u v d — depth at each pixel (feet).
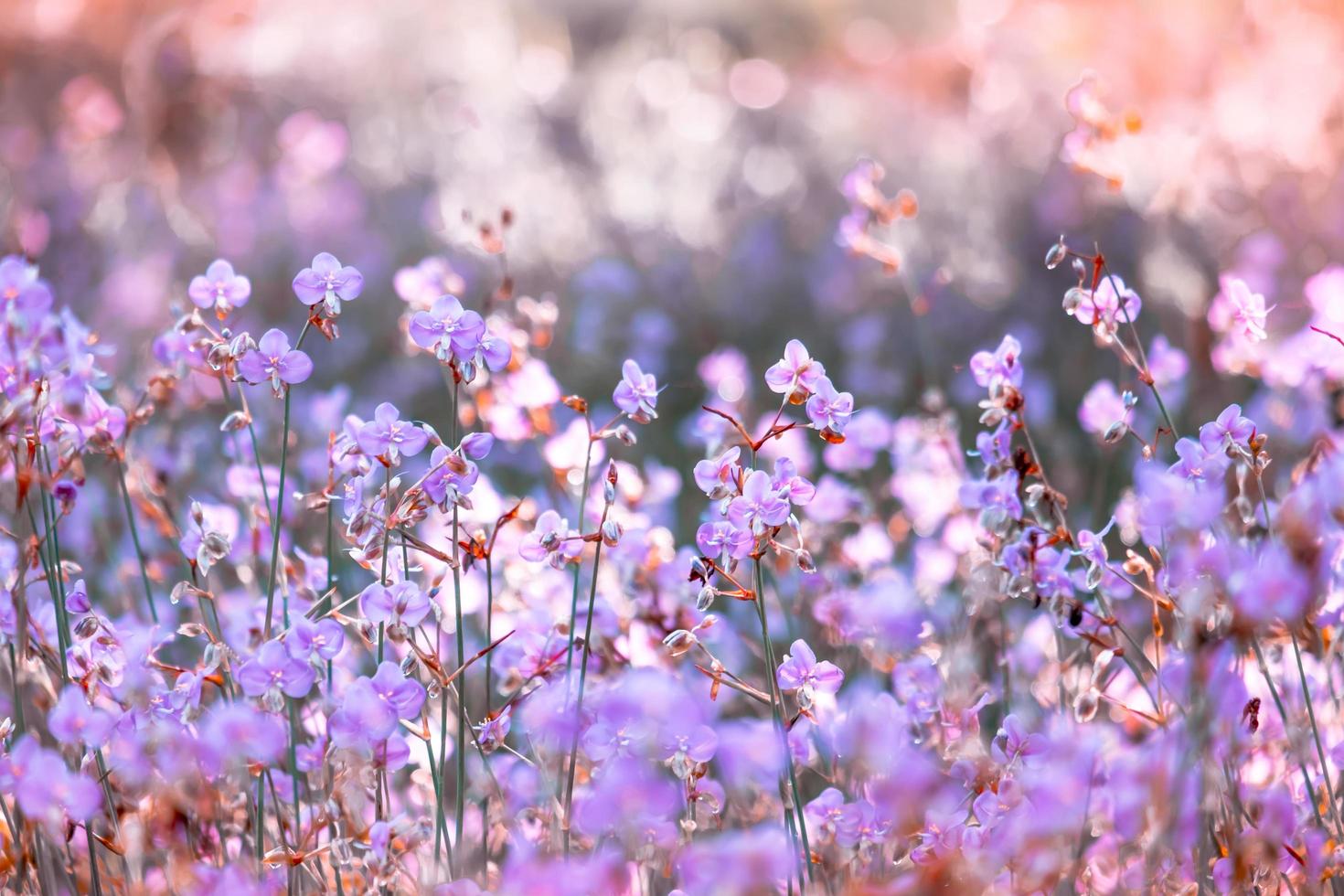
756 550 5.91
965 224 13.53
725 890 5.57
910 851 5.88
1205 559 5.70
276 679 5.82
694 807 5.89
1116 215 12.37
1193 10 13.24
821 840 5.99
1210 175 9.72
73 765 6.04
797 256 15.74
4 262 5.99
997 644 6.43
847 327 12.82
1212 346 7.82
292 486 6.92
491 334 5.95
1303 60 10.77
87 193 14.74
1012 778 5.85
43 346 6.06
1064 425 9.70
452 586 6.30
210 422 7.79
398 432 5.90
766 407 10.58
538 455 8.34
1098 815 5.81
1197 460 5.95
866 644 6.24
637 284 13.70
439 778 5.90
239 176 16.15
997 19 16.49
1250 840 5.86
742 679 6.49
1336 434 6.18
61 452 6.05
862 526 6.85
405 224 15.31
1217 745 5.82
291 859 5.83
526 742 6.26
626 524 6.41
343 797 5.87
